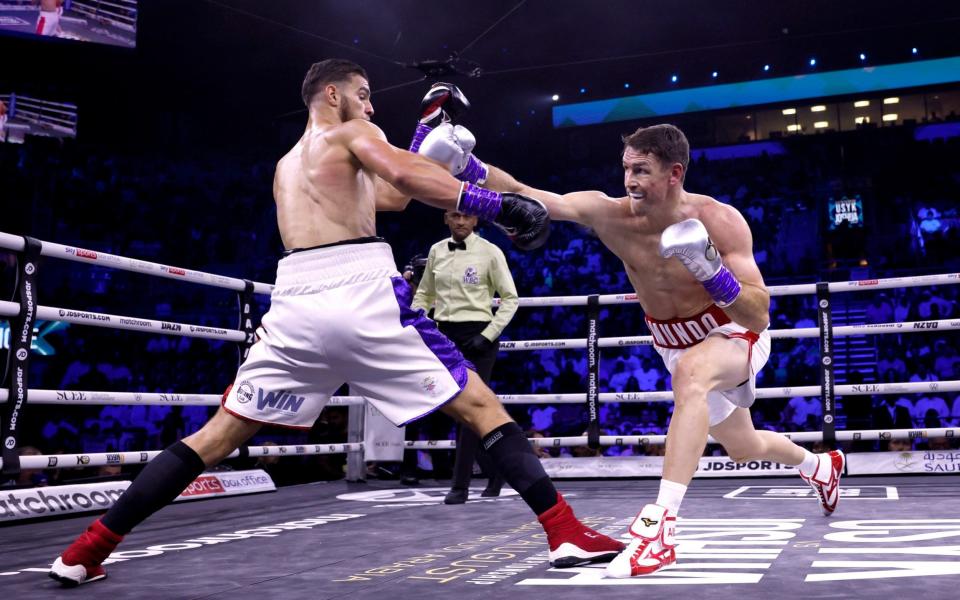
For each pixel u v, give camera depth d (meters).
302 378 2.21
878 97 16.64
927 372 11.91
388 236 16.80
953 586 1.81
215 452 2.23
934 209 15.61
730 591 1.81
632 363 12.95
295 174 2.29
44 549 2.79
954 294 13.84
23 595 2.01
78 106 15.15
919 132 16.39
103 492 3.87
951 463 4.80
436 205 2.09
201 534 3.07
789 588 1.83
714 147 17.72
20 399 3.30
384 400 2.21
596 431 5.12
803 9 15.09
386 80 16.75
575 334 14.13
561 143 18.73
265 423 2.24
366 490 4.91
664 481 2.21
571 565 2.14
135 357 12.39
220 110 16.33
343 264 2.17
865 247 15.43
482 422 2.20
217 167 16.19
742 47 17.16
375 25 15.03
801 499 3.76
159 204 15.22
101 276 13.76
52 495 3.62
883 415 8.36
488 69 17.14
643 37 16.25
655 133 2.42
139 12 14.01
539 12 14.95
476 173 2.43
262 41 15.12
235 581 2.15
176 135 16.08
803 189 16.70
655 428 10.82
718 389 2.46
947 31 15.94
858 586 1.83
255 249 15.73
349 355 2.16
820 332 4.80
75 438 10.28
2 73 14.51
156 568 2.37
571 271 15.87
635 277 2.67
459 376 2.18
